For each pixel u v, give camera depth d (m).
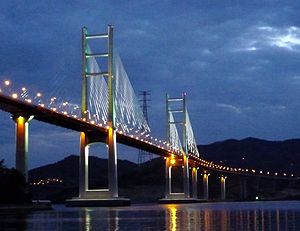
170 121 194.00
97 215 88.19
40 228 59.28
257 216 81.06
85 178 131.75
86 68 132.12
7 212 98.75
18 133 106.81
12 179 104.69
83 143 131.12
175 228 57.44
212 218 76.19
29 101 105.44
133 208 125.62
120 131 137.12
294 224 62.28
